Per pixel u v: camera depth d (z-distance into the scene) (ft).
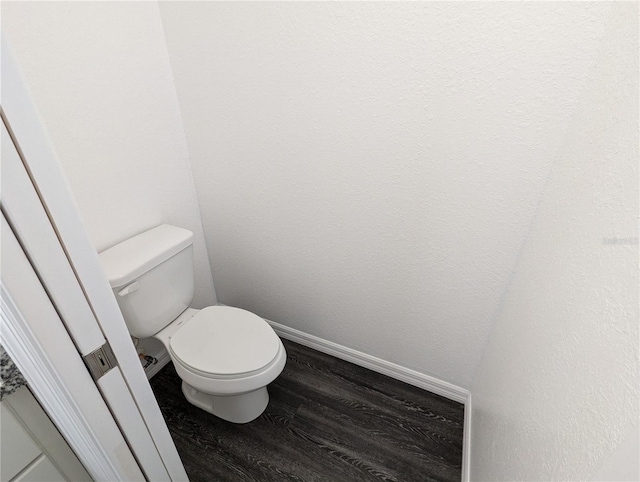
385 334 4.92
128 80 3.89
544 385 1.97
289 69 3.62
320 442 4.40
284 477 4.04
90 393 1.80
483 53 2.78
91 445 1.98
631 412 1.10
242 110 4.14
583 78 2.53
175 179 4.82
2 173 1.19
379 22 3.03
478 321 4.08
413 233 3.90
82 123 3.57
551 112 2.74
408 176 3.59
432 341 4.58
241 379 3.81
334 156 3.88
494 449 2.88
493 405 3.24
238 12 3.56
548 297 2.25
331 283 4.88
